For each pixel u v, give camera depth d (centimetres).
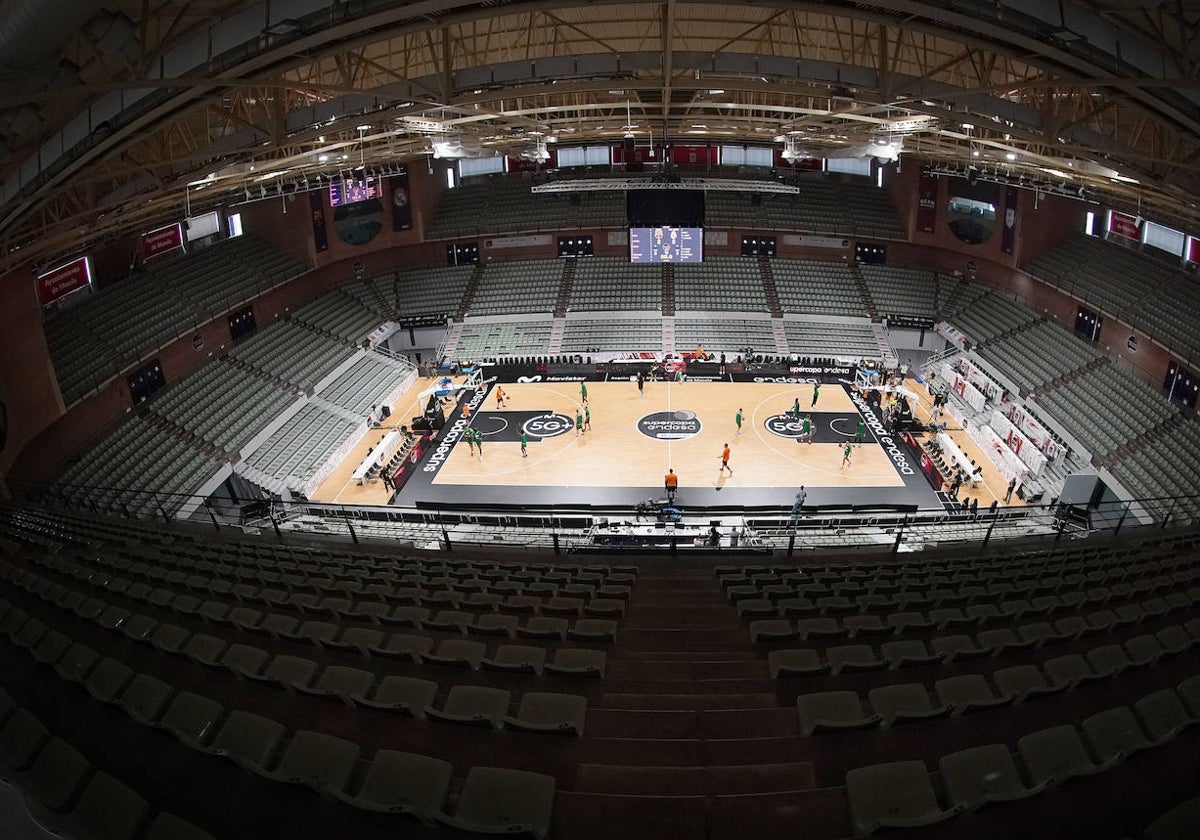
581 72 2042
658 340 4900
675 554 1991
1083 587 1489
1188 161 1861
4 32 874
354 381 4425
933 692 973
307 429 3894
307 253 4738
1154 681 938
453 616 1285
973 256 4941
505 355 4900
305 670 997
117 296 3575
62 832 566
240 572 1603
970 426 3941
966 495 3356
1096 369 3756
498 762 805
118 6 1237
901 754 804
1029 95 2305
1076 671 969
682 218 4781
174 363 3678
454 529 2614
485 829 609
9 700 686
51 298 3241
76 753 624
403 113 2277
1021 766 733
